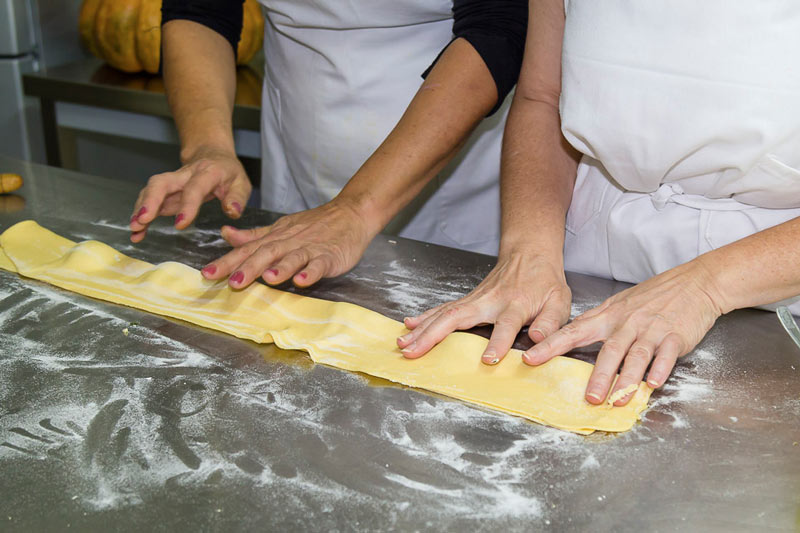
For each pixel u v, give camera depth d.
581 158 1.20
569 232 1.20
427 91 1.20
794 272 0.91
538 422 0.79
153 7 2.16
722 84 0.90
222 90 1.39
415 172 1.18
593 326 0.91
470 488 0.69
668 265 1.09
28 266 1.11
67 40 2.44
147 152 2.66
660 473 0.71
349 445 0.74
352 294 1.07
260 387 0.84
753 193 0.99
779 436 0.77
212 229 1.27
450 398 0.83
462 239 1.68
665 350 0.85
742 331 0.98
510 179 1.13
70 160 2.46
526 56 1.16
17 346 0.91
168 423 0.77
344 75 1.44
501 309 0.96
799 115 0.89
